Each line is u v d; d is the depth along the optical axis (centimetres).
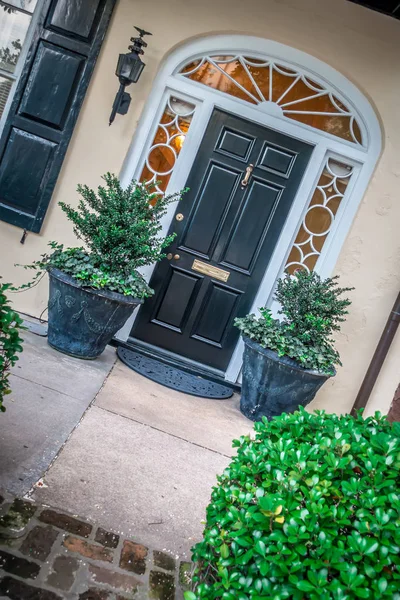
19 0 515
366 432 208
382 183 530
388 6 480
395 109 522
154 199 543
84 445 327
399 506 158
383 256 536
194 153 535
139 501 290
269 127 535
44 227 525
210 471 357
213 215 547
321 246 552
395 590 144
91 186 522
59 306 463
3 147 511
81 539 243
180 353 565
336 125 541
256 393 488
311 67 527
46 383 397
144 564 242
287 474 185
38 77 502
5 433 305
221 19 512
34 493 262
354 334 542
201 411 467
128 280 464
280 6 511
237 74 536
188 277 554
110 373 473
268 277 550
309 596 149
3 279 531
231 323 561
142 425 390
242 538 166
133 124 516
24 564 215
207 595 177
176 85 525
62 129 509
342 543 157
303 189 539
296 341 477
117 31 505
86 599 209
